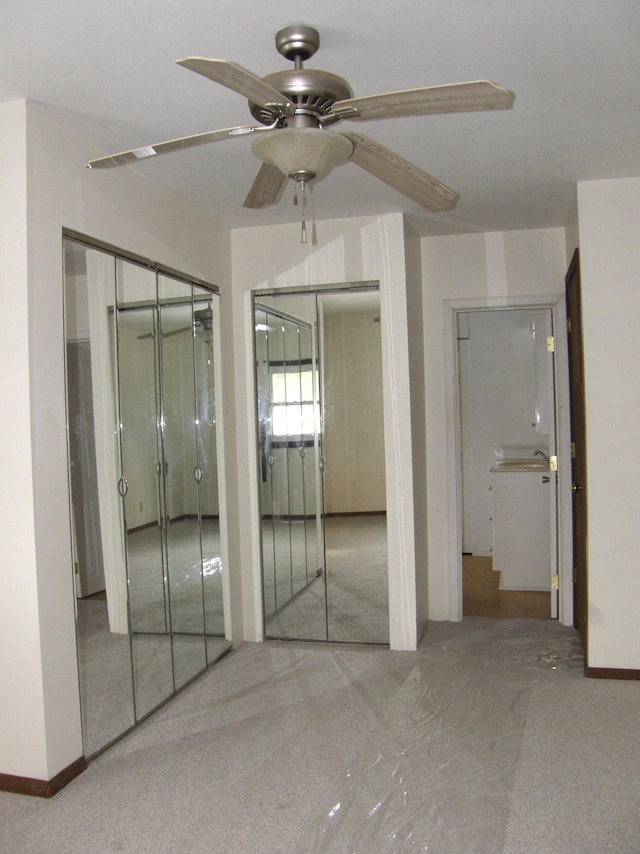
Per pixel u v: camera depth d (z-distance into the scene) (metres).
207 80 2.38
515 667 3.86
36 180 2.57
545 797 2.56
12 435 2.55
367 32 2.10
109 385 3.09
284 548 4.40
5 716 2.64
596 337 3.60
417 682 3.68
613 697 3.43
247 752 2.98
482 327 6.59
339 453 4.27
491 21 2.06
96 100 2.52
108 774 2.81
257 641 4.43
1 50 2.15
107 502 3.08
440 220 4.29
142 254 3.34
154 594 3.47
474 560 6.56
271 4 1.93
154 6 1.93
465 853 2.25
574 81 2.47
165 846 2.33
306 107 1.93
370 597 4.27
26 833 2.41
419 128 2.87
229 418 4.32
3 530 2.58
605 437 3.61
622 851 2.24
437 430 4.75
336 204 3.88
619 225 3.57
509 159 3.26
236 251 4.38
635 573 3.62
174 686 3.62
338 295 4.23
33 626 2.57
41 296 2.59
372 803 2.55
